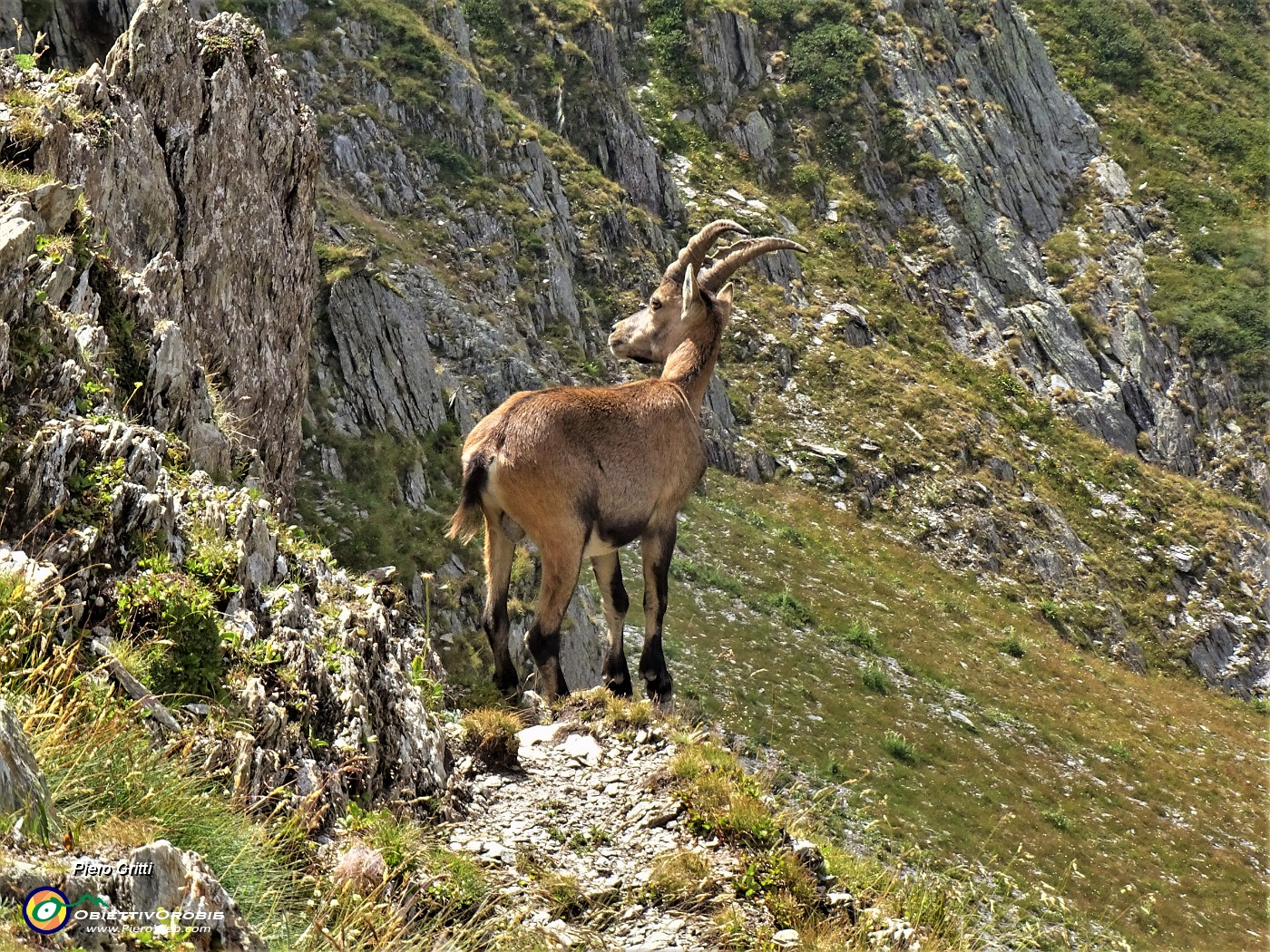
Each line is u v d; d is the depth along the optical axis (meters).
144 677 7.23
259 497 11.36
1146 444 82.31
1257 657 66.69
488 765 10.67
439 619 23.05
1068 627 60.03
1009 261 86.25
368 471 26.09
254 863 6.47
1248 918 36.62
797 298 73.81
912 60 92.06
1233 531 73.50
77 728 6.26
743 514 55.62
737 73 86.25
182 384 11.46
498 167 60.16
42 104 12.16
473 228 55.16
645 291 64.69
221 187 15.84
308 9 58.03
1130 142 103.25
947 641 50.84
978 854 33.75
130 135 13.53
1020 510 65.94
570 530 12.38
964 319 81.81
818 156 85.19
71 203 10.51
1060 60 109.19
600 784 10.62
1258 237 95.88
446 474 29.08
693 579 45.47
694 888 8.98
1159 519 73.38
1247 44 118.88
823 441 64.06
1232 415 86.50
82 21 23.11
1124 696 53.62
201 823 6.27
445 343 43.56
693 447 13.89
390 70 58.72
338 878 7.31
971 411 71.00
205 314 15.48
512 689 12.68
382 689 9.78
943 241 84.50
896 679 44.72
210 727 7.33
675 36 84.12
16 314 8.57
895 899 9.97
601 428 12.76
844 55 89.06
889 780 36.53
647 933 8.51
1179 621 66.44
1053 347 83.06
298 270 18.66
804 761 35.50
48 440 7.91
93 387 9.02
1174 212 98.31
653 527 13.62
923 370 74.75
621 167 72.19
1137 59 110.62
